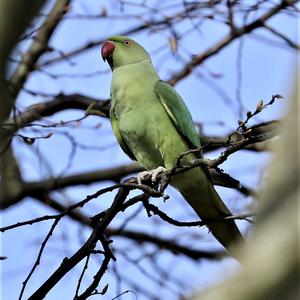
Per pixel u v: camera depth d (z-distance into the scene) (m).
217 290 3.54
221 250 14.97
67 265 8.29
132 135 10.91
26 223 8.23
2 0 5.19
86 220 15.74
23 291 8.29
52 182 15.48
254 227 3.73
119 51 11.52
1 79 6.45
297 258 3.49
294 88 3.69
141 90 10.87
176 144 10.79
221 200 10.47
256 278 3.51
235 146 7.68
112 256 8.36
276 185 3.65
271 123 7.48
